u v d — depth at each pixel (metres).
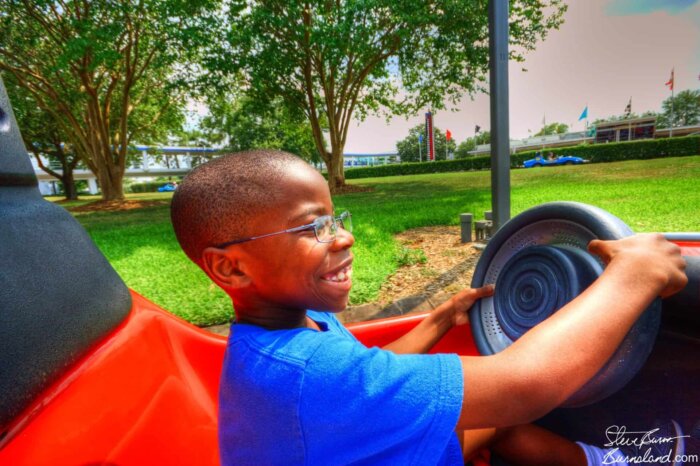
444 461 0.90
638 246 0.83
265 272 0.72
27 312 0.68
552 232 1.20
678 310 1.20
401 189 19.38
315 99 21.20
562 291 1.04
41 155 30.31
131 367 0.93
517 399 0.65
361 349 0.70
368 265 5.09
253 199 0.69
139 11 15.09
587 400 0.92
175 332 1.25
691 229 5.82
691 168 17.17
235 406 0.69
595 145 32.81
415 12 13.66
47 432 0.66
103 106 21.44
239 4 14.79
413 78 20.22
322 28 13.58
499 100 4.75
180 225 0.76
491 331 1.29
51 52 16.83
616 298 0.73
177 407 1.03
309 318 1.00
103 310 0.93
